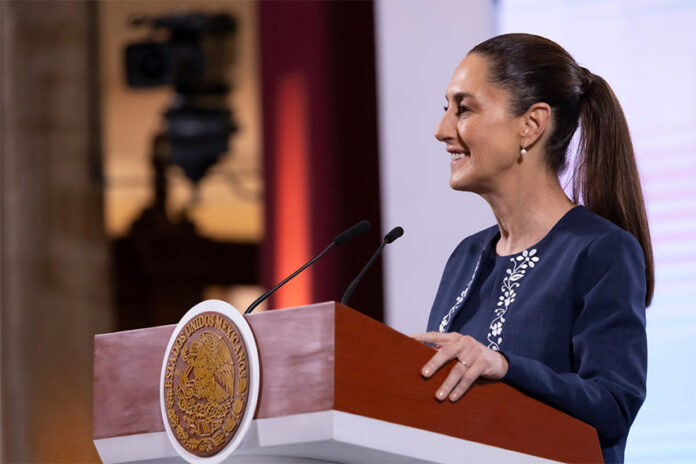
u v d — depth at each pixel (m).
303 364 5.07
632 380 6.25
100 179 20.06
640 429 13.02
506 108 6.95
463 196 11.92
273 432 5.11
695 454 12.83
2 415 19.62
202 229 20.66
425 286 11.95
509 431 5.72
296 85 15.16
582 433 6.04
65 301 20.16
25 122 20.12
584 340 6.35
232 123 19.44
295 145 15.11
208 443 5.31
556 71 7.08
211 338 5.43
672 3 13.21
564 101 7.08
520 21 13.56
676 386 12.95
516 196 7.06
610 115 7.25
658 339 13.05
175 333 5.61
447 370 5.53
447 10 12.25
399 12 12.38
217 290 20.77
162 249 20.59
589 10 13.38
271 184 15.23
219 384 5.34
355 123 14.95
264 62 15.46
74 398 19.78
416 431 5.29
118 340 5.92
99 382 5.93
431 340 5.70
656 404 12.98
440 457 5.38
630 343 6.31
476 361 5.55
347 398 5.00
